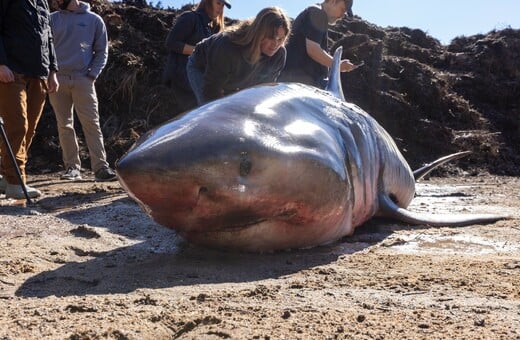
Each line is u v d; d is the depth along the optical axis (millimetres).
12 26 6832
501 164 15625
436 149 15492
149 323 2930
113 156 13039
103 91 14305
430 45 20219
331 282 3812
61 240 4914
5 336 2748
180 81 8375
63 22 8875
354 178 5301
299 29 7738
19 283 3746
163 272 4016
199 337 2781
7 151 6812
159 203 3936
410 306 3303
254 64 6266
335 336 2805
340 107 5477
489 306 3301
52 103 9539
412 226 6031
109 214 6059
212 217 4141
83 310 3137
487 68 19359
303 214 4500
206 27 8422
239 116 4273
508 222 6312
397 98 16047
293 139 4418
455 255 4699
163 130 4055
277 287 3639
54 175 11586
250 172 4074
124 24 15617
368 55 16875
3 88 6852
